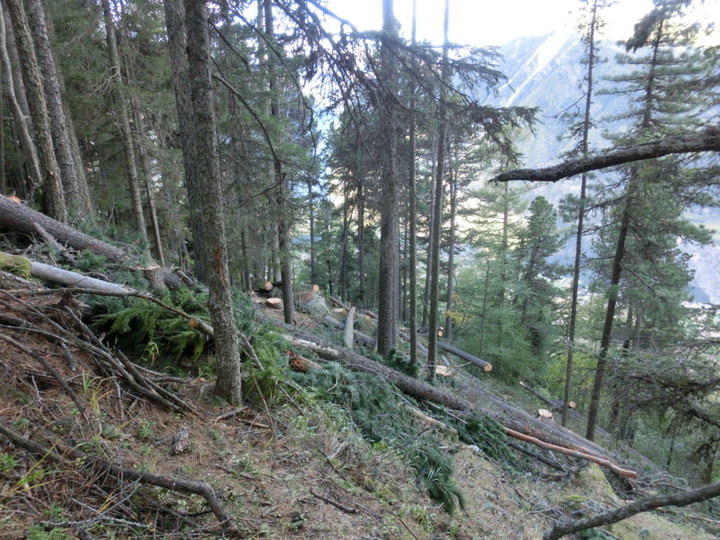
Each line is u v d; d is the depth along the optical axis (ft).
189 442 9.05
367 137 14.02
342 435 12.64
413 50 12.55
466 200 70.44
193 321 12.59
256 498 8.29
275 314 40.65
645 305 40.29
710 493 4.87
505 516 14.15
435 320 32.14
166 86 37.76
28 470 6.14
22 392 7.52
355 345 43.91
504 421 24.21
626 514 5.77
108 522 6.06
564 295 68.03
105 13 31.37
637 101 33.27
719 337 20.99
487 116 13.80
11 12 18.65
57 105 23.27
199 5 8.58
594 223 40.73
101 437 7.67
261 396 11.91
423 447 14.89
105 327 11.98
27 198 20.38
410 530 9.77
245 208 20.24
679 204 25.62
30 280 11.15
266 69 25.53
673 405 20.08
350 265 83.05
